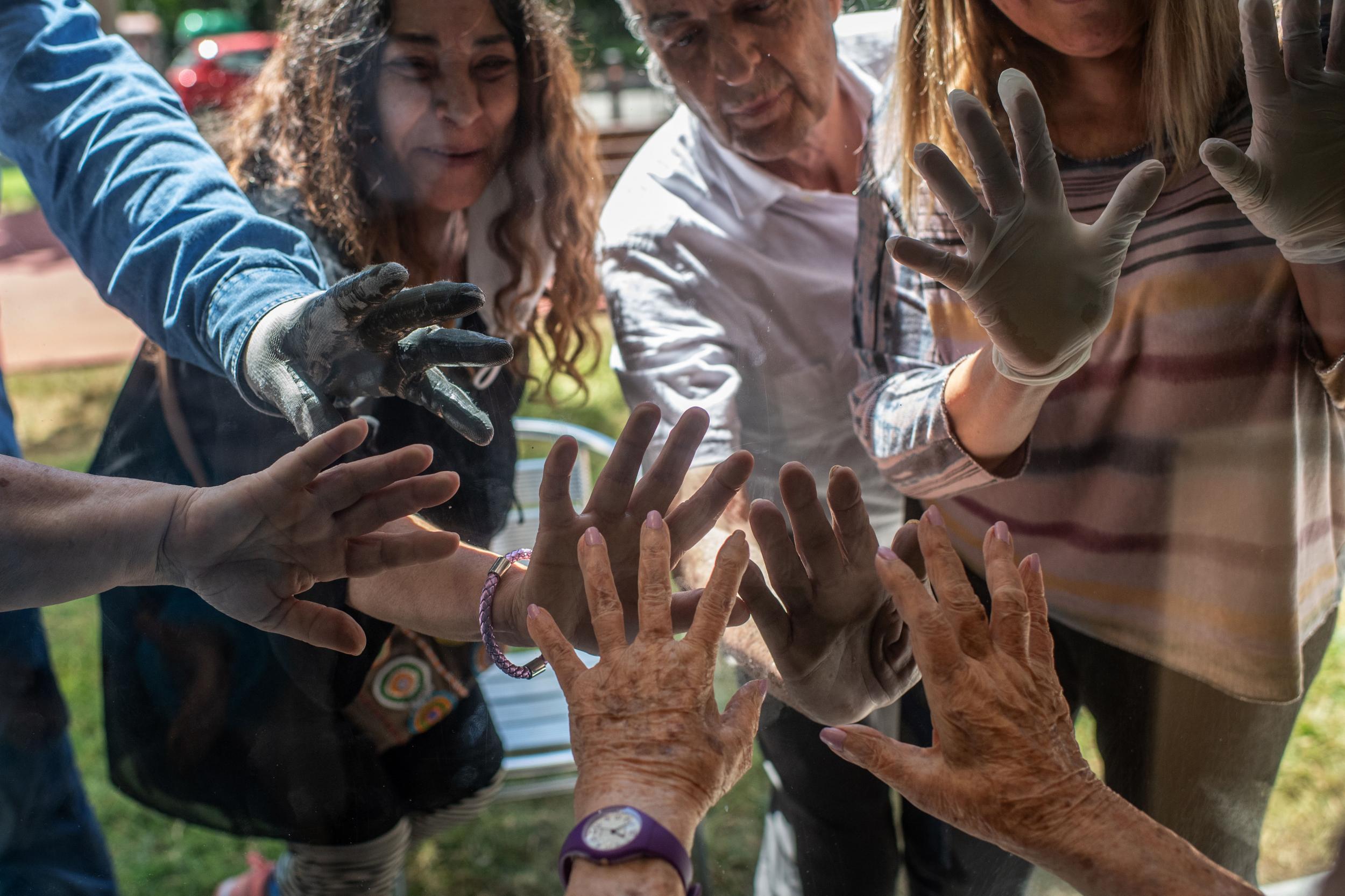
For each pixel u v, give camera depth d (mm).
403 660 1225
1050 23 1098
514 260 1271
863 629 1141
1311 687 1482
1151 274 1162
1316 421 1220
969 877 1233
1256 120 1043
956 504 1310
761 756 1361
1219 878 847
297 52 1187
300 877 1313
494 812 1734
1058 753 887
